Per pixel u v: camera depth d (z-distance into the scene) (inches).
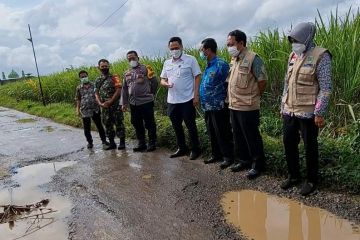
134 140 304.2
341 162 175.0
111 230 150.6
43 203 186.4
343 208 151.5
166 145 269.4
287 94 164.2
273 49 256.4
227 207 163.2
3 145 334.0
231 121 197.6
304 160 181.8
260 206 161.5
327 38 223.6
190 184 192.7
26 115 538.6
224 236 139.0
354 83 207.6
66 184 212.4
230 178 195.8
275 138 231.0
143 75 252.8
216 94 202.1
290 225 144.0
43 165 259.0
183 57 226.7
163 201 174.9
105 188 199.3
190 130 231.5
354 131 191.8
